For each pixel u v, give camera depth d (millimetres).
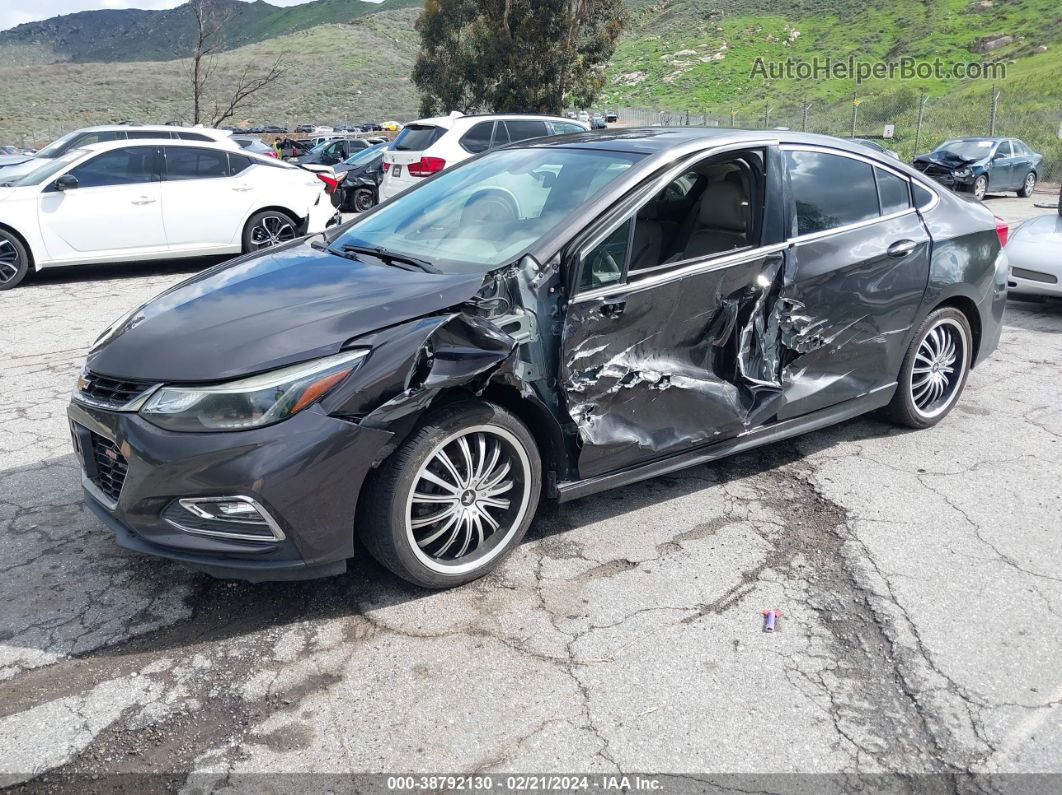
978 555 3432
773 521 3695
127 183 9203
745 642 2854
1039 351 6402
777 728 2463
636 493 3947
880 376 4293
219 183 9719
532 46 30016
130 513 2742
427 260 3395
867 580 3240
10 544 3428
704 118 45438
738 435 3750
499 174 3916
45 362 5988
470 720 2473
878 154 4285
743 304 3584
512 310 3029
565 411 3156
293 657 2738
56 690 2568
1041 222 7742
